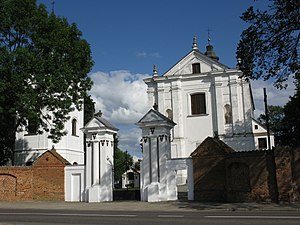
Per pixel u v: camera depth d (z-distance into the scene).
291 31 22.55
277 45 22.88
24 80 30.23
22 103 29.67
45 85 30.53
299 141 44.94
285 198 23.28
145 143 28.48
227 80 50.53
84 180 29.64
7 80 30.17
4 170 30.19
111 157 29.94
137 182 66.94
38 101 31.72
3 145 37.28
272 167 23.95
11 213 19.94
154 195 27.27
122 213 19.53
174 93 52.09
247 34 23.14
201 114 50.91
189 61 52.75
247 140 48.66
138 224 14.24
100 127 29.45
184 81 52.38
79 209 22.80
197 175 26.97
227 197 25.55
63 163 30.34
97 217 17.38
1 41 32.75
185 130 51.12
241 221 14.16
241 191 24.80
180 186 43.31
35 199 30.02
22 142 44.38
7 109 30.58
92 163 29.42
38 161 30.62
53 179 30.23
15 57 29.98
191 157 27.31
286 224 13.00
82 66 34.47
